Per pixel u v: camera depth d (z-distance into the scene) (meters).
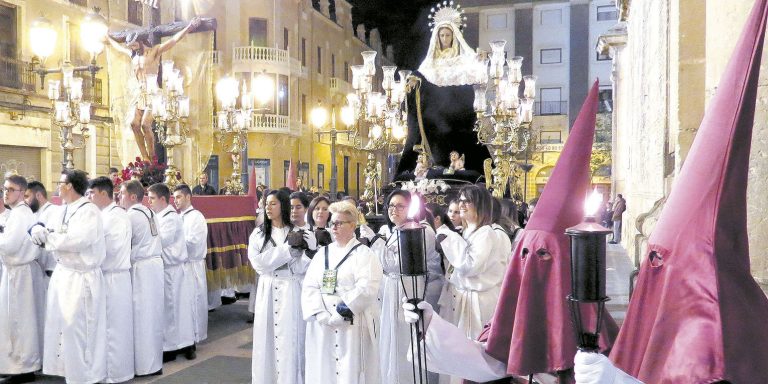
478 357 3.19
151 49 10.03
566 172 3.03
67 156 8.39
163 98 8.71
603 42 12.12
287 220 5.26
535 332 3.06
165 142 8.66
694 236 1.97
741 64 1.95
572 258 1.74
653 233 2.13
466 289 4.39
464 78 8.90
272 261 5.07
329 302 4.30
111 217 5.99
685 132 4.18
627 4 9.95
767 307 1.94
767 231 2.77
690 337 1.89
